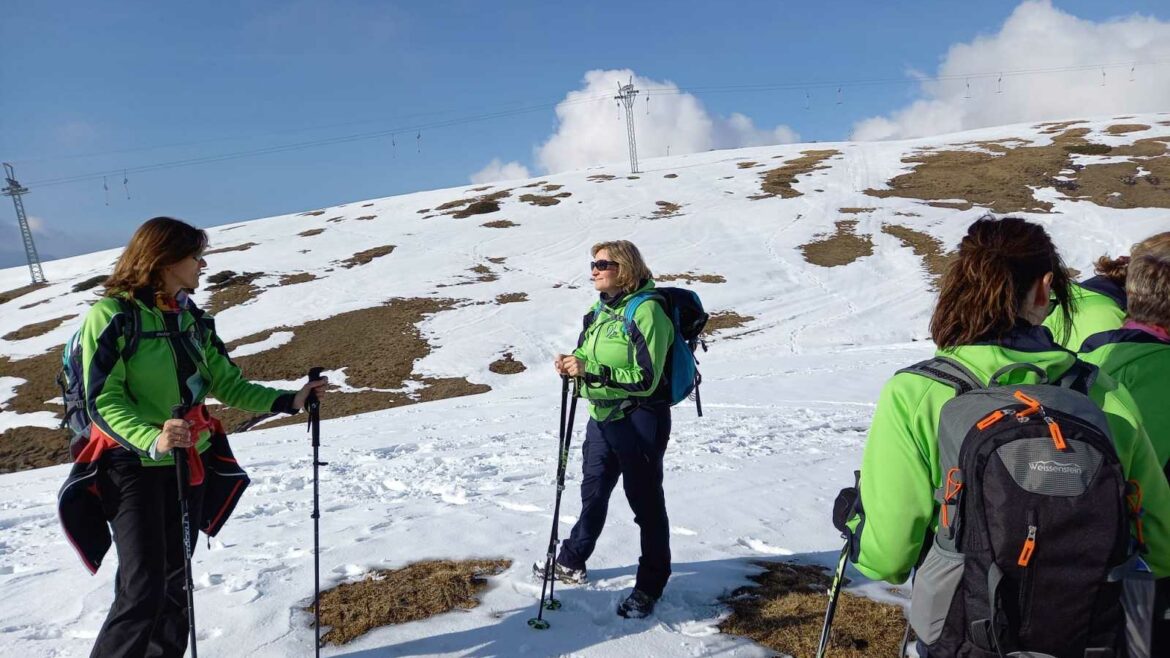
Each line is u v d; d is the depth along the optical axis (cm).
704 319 412
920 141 7250
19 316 4125
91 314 296
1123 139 5816
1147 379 241
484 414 1527
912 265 3788
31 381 3119
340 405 2644
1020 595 171
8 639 397
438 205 6097
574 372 382
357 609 406
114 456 295
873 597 416
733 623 388
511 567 463
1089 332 295
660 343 374
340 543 529
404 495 725
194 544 318
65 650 384
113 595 459
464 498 685
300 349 3216
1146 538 193
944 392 196
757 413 1207
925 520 195
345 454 1026
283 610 405
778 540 512
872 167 5978
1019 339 200
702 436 984
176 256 307
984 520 174
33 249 5803
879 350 2391
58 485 1025
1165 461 232
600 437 421
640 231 4712
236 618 397
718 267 3922
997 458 174
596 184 6388
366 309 3653
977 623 176
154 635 316
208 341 341
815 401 1347
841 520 235
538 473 807
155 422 311
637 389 373
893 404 201
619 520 555
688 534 529
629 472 390
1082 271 3459
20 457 2447
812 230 4447
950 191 5016
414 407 1916
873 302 3338
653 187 6009
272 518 634
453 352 3078
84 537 295
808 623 386
